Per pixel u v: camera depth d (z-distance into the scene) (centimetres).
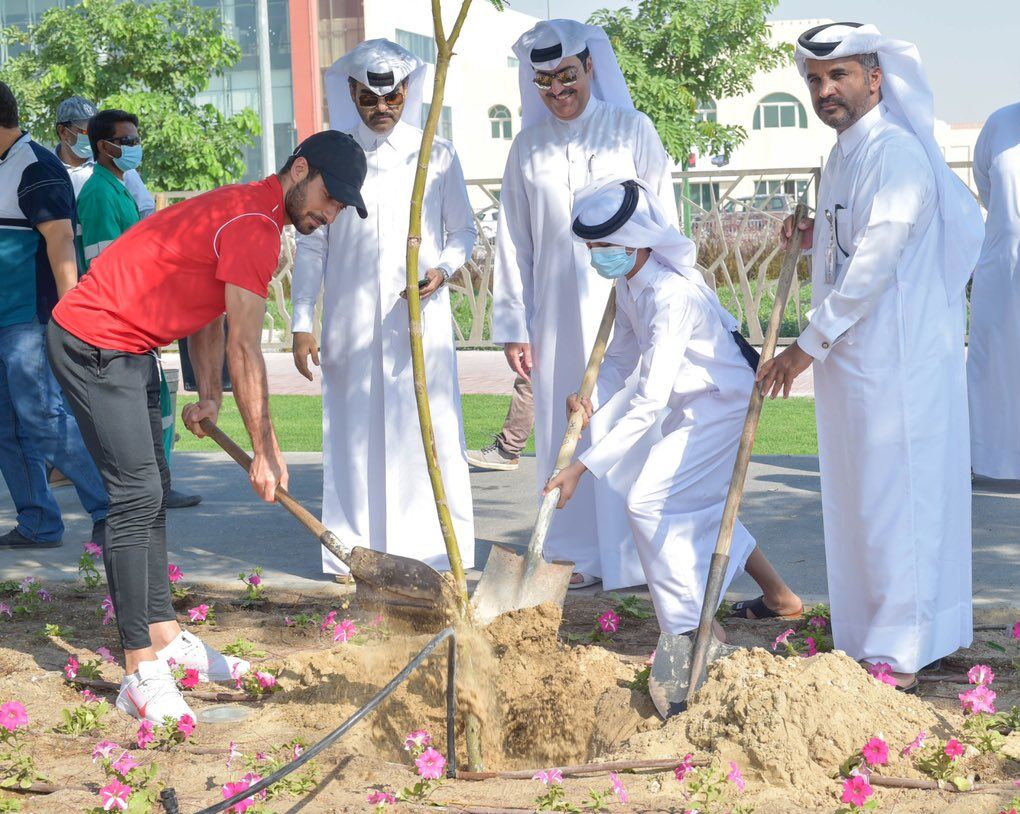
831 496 437
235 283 401
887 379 418
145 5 2130
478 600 453
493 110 4262
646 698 412
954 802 333
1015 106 759
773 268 1641
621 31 2111
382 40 574
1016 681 433
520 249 604
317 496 800
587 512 589
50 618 544
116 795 336
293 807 345
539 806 336
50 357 420
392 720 419
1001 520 675
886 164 411
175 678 448
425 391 452
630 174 583
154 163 2097
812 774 348
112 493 425
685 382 467
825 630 491
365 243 582
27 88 2114
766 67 2162
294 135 3422
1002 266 754
